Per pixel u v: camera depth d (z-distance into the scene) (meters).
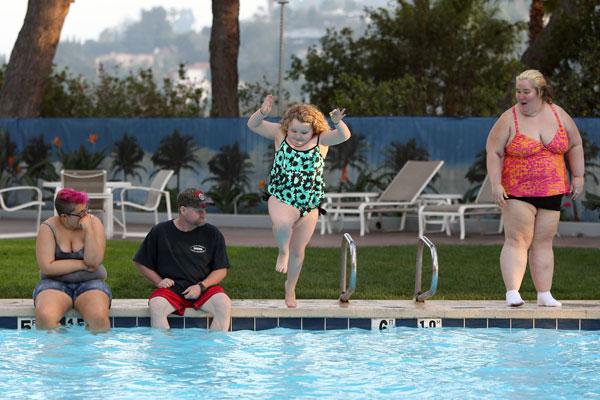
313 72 36.97
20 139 23.97
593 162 20.14
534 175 9.45
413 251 14.99
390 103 27.20
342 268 9.72
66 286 8.85
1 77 32.28
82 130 23.62
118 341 8.42
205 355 8.02
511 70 35.03
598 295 10.90
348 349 8.29
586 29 27.19
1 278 11.52
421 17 35.53
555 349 8.35
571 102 26.27
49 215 23.58
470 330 9.09
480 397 6.89
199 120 22.86
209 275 8.94
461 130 21.09
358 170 21.56
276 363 7.79
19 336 8.55
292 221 8.68
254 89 34.97
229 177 22.69
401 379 7.35
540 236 9.57
